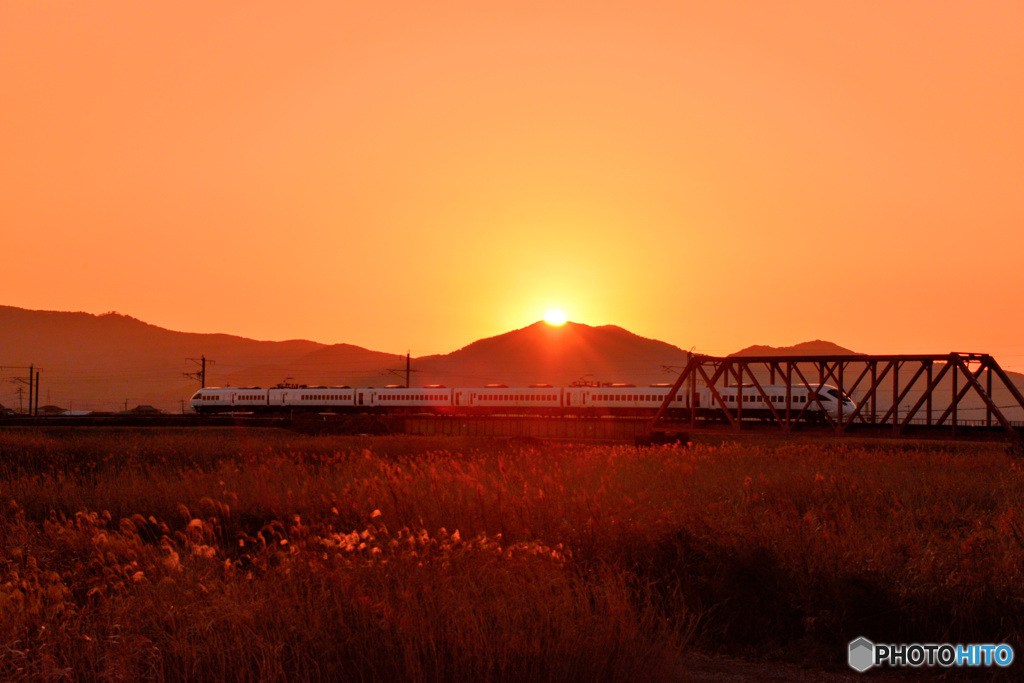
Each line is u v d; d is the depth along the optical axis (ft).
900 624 41.78
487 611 37.47
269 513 66.54
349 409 350.02
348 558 42.83
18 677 32.81
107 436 208.54
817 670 38.70
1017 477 91.56
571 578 43.57
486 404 322.75
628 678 34.24
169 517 67.82
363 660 33.60
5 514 64.64
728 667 38.81
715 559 46.24
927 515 67.46
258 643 33.60
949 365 174.40
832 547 47.83
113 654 33.53
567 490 67.72
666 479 82.64
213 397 380.58
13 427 260.42
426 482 70.85
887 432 180.04
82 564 46.42
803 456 122.83
